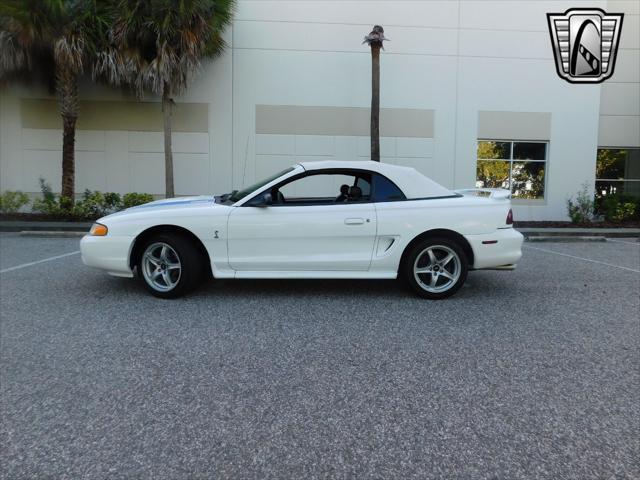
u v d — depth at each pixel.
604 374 3.33
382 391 3.04
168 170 12.37
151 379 3.18
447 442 2.48
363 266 5.15
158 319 4.46
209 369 3.35
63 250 8.61
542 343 3.94
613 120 15.24
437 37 13.73
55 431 2.54
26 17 11.14
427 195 5.33
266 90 13.60
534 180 14.34
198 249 5.25
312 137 13.71
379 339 3.99
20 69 12.41
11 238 10.30
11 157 13.57
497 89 13.95
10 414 2.71
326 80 13.63
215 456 2.34
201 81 13.49
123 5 11.17
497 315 4.73
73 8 11.55
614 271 7.16
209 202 5.46
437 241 5.15
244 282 6.04
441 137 13.92
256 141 13.69
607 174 15.58
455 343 3.92
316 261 5.11
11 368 3.33
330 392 3.02
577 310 4.94
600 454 2.38
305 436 2.52
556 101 14.09
